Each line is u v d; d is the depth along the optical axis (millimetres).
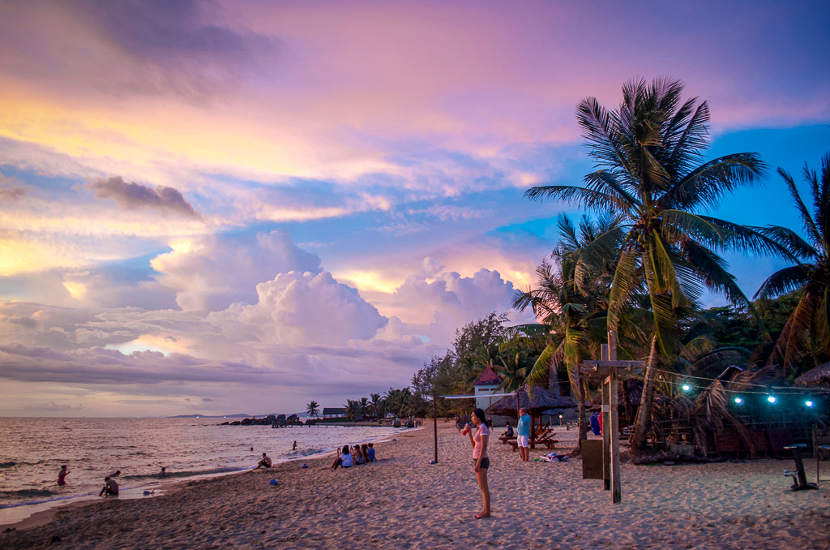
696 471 14727
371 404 172625
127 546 9805
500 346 51688
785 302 30188
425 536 8305
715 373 25062
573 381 20562
